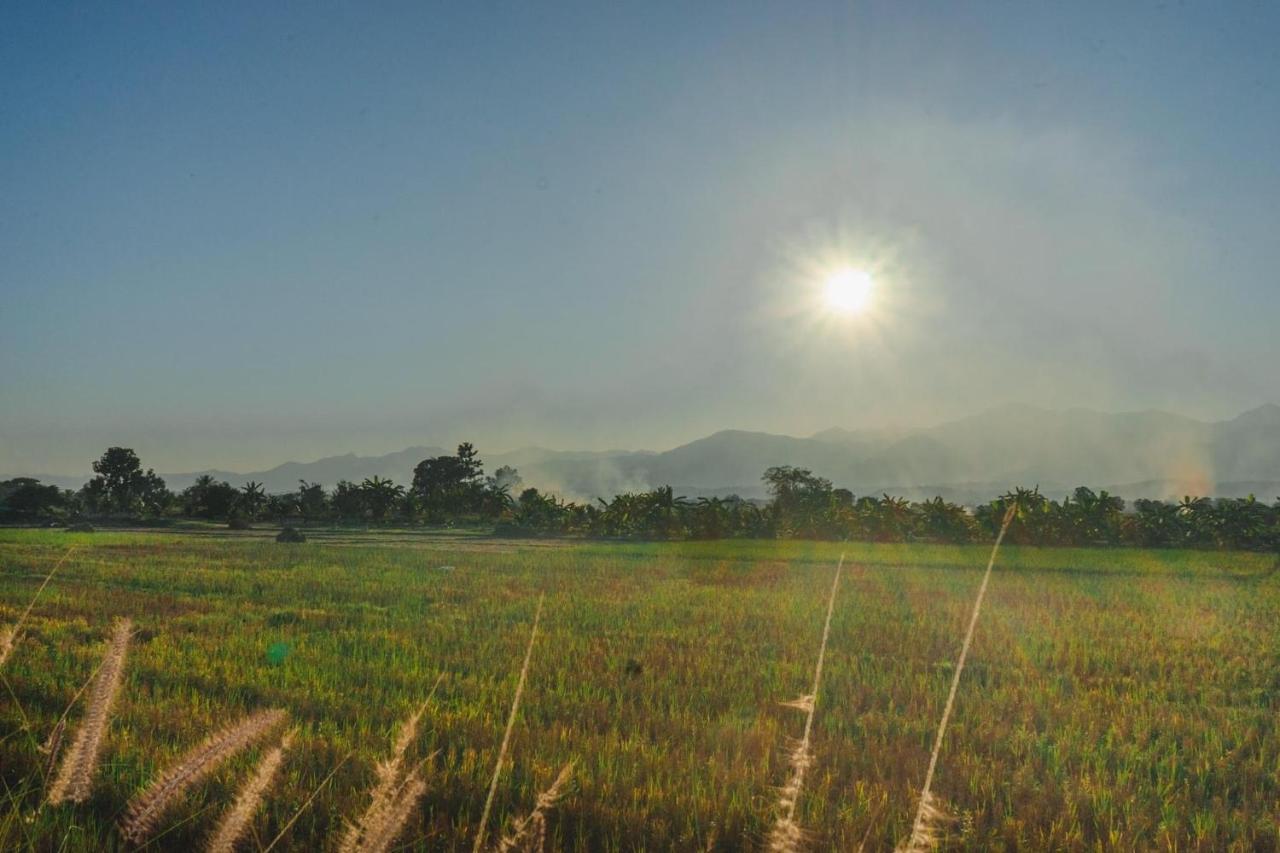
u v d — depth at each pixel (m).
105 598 20.17
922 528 66.06
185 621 16.70
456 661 12.88
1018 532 61.88
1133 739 9.45
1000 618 19.11
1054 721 9.91
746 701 10.55
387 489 106.81
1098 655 14.63
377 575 28.66
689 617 18.72
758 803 6.71
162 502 113.19
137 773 6.75
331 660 12.66
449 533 80.38
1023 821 6.59
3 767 6.62
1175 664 14.08
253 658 12.84
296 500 113.88
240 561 34.34
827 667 12.88
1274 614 20.91
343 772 7.04
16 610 17.17
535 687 11.08
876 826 6.32
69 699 9.29
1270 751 9.05
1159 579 31.30
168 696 10.10
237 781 6.54
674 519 75.75
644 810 6.53
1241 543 58.66
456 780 7.00
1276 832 6.76
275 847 5.60
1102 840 6.52
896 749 8.46
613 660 13.09
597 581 27.52
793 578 29.30
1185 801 7.36
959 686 11.69
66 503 101.31
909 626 17.53
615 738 8.57
